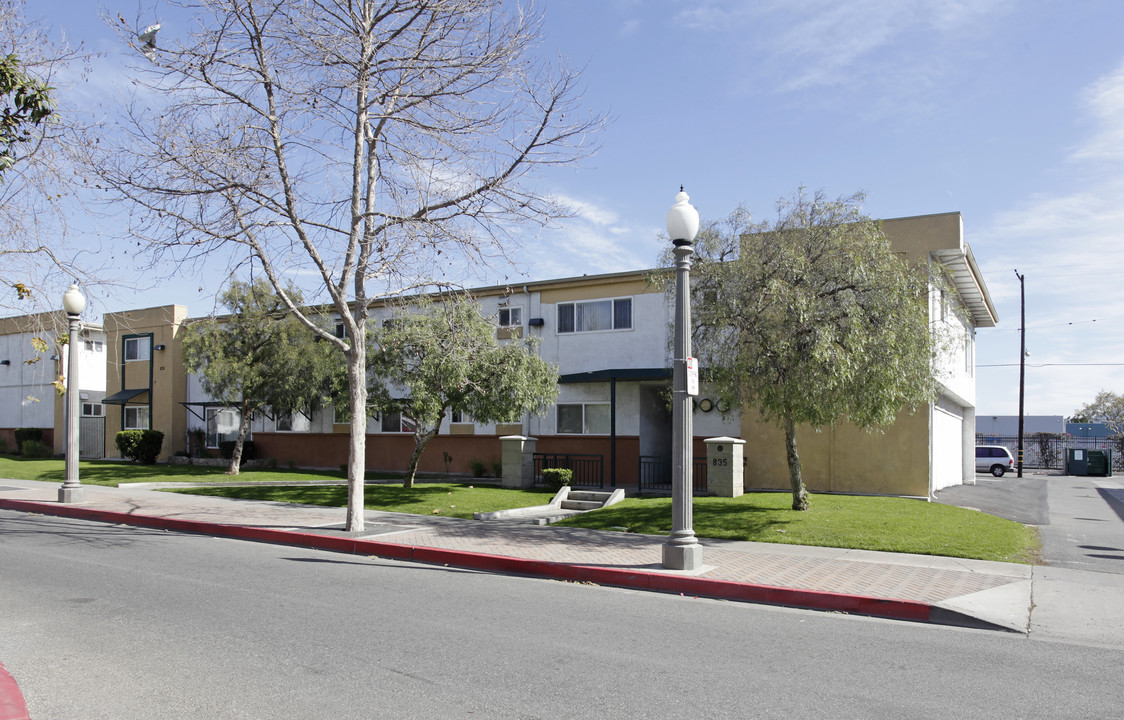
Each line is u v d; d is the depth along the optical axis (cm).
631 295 2203
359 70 1222
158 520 1427
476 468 2364
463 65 1220
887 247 1308
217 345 2295
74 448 1686
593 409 2247
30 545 1166
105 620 711
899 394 1277
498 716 479
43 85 831
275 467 2755
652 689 536
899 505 1495
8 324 3516
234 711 483
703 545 1157
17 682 535
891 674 582
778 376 1249
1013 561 1035
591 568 974
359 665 580
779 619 770
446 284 1313
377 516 1479
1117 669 604
